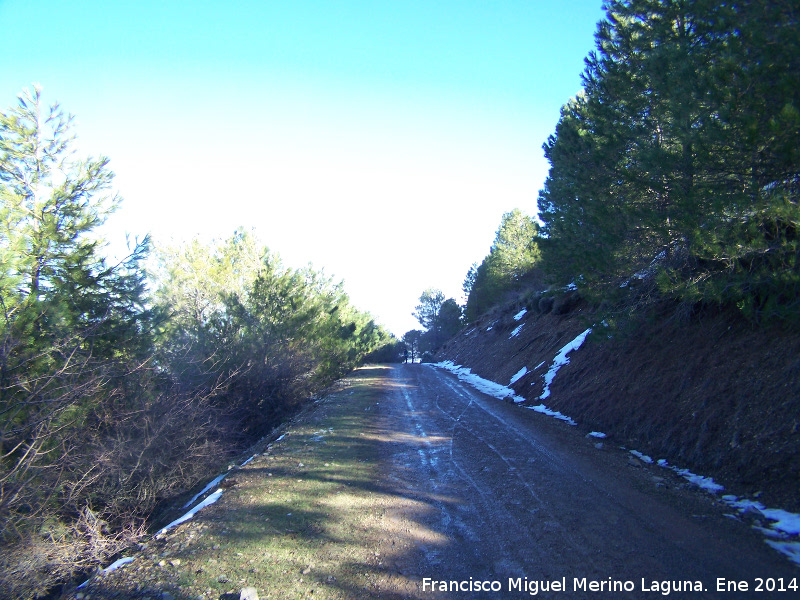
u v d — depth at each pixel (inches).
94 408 355.6
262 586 172.7
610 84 447.2
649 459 338.6
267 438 526.3
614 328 452.4
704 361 371.9
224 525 233.9
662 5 365.7
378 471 323.6
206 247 679.1
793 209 256.8
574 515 234.8
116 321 394.9
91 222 396.2
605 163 453.1
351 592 167.2
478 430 460.8
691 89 310.8
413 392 818.8
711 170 319.0
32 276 366.6
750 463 265.7
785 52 267.0
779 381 293.0
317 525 229.3
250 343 623.8
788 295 305.6
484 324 1676.9
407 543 207.3
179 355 491.2
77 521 289.1
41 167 401.1
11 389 291.9
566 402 546.6
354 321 1288.1
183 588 174.1
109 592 175.6
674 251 406.6
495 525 225.6
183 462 390.6
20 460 269.3
